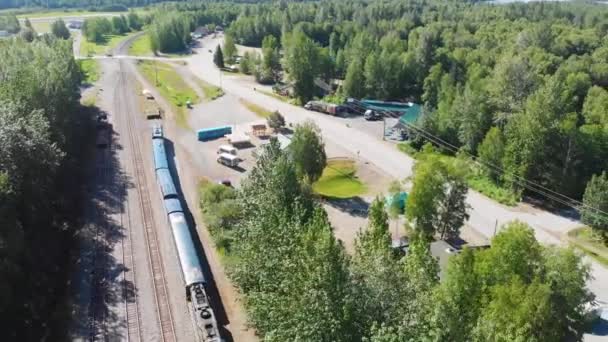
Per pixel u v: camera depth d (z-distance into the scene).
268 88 165.50
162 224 77.75
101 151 106.44
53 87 97.12
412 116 122.69
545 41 168.38
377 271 37.22
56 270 65.06
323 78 166.62
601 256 74.19
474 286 43.31
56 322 56.44
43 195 71.56
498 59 149.12
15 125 65.94
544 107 90.69
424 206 68.50
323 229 42.00
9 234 56.41
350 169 101.69
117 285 62.91
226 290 62.53
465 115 108.44
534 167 92.25
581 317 44.91
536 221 84.50
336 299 36.28
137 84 161.75
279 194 56.69
